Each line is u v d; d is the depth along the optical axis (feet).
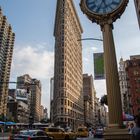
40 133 70.13
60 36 440.04
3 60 520.83
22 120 642.22
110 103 32.76
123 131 30.45
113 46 36.32
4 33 521.65
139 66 256.11
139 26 104.78
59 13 476.13
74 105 452.76
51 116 589.73
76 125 443.73
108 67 34.71
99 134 148.56
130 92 254.06
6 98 516.32
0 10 517.14
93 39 52.85
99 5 39.63
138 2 103.65
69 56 447.01
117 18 38.86
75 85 487.20
